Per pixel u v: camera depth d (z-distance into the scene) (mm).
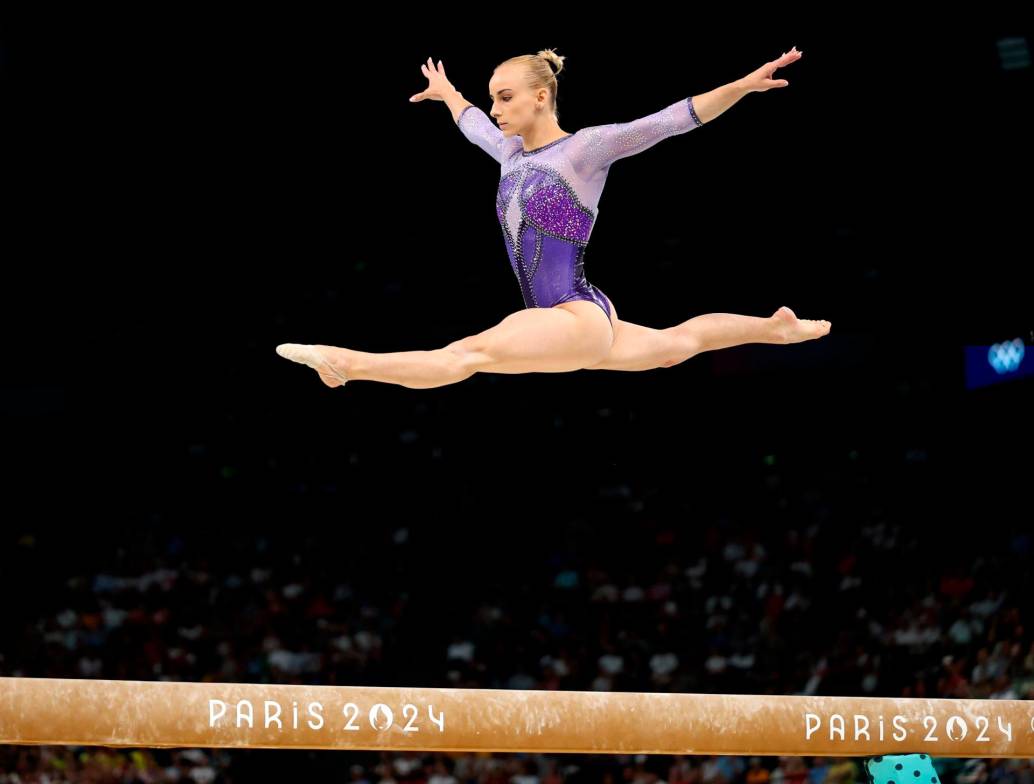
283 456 22281
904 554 20188
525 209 6445
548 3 17891
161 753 16734
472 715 6199
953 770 15516
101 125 20062
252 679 18547
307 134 20562
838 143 20344
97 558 21094
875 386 21828
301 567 20750
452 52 18469
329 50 19094
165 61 19312
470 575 20641
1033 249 19969
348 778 16672
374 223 22344
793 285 21938
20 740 5766
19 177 20531
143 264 22031
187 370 22453
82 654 18906
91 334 22156
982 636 18516
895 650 18453
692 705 6410
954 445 21188
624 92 18094
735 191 21516
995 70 18641
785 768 16125
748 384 22406
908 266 21359
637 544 20891
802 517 21109
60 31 18734
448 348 5988
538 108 6535
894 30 18281
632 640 18969
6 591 20344
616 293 22250
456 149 20953
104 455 22016
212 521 21609
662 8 17719
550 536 21281
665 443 22281
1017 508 20281
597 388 22766
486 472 22062
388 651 19344
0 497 21438
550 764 16484
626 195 21750
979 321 20812
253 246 22219
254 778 16734
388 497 21812
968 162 20000
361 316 22766
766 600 19469
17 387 21875
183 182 21125
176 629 19312
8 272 21484
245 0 18516
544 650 19062
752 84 6203
